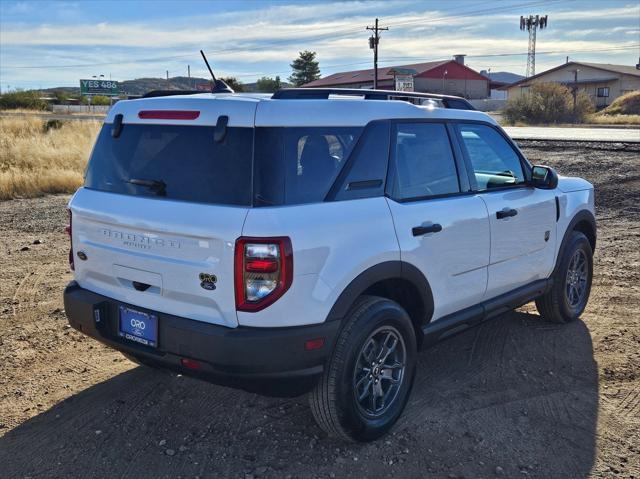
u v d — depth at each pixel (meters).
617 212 10.90
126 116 3.82
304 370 3.30
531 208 4.92
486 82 85.69
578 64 78.50
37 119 27.70
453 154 4.34
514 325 5.67
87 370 4.71
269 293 3.16
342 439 3.73
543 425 3.96
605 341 5.29
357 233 3.47
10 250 8.58
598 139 23.77
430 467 3.50
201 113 3.43
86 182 4.01
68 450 3.65
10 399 4.25
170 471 3.46
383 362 3.75
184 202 3.39
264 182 3.23
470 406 4.18
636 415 4.09
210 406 4.16
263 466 3.50
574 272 5.70
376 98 4.08
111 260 3.70
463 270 4.27
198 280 3.29
